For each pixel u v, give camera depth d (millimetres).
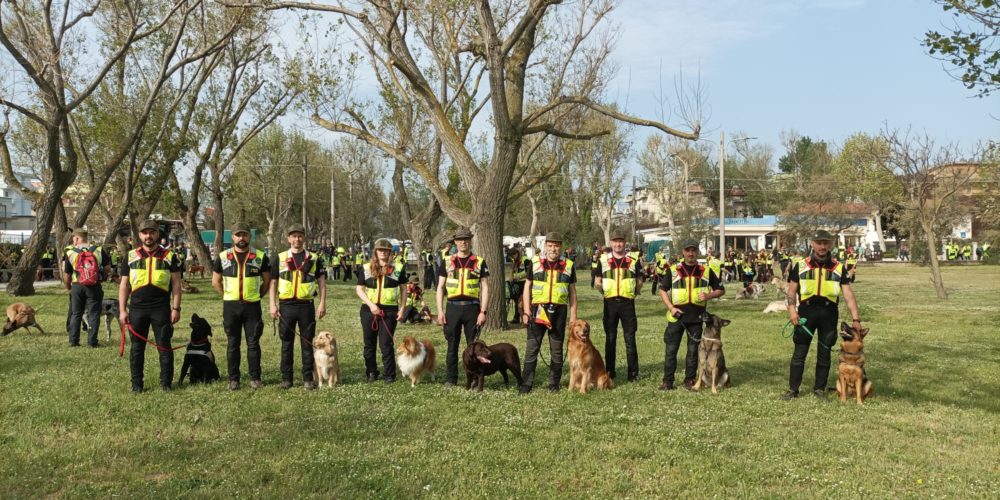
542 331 7887
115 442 5691
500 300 13695
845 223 50656
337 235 58625
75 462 5156
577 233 49750
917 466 5250
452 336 8031
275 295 7961
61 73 18828
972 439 6043
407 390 7793
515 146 13547
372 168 59750
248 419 6492
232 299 7777
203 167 31891
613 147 45719
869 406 7273
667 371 8117
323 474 4887
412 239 27062
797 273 7766
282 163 47688
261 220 59656
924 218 23594
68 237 20594
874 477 4953
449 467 5066
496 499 4465
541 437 5926
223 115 30391
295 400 7238
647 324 15219
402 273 8430
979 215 49688
